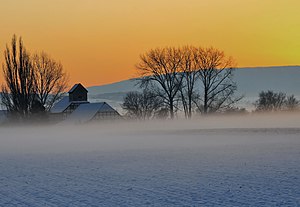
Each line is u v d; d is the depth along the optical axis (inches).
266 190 893.2
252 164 1309.1
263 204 767.7
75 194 904.3
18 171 1300.4
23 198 880.3
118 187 972.6
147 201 818.2
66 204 810.8
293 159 1416.1
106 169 1285.7
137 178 1098.1
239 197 832.3
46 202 833.5
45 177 1161.4
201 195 860.6
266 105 5265.8
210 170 1203.9
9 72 4141.2
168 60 3966.5
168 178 1084.5
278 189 900.6
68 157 1673.2
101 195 886.4
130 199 840.3
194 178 1073.5
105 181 1063.6
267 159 1428.4
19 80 4131.4
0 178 1167.0
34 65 4303.6
